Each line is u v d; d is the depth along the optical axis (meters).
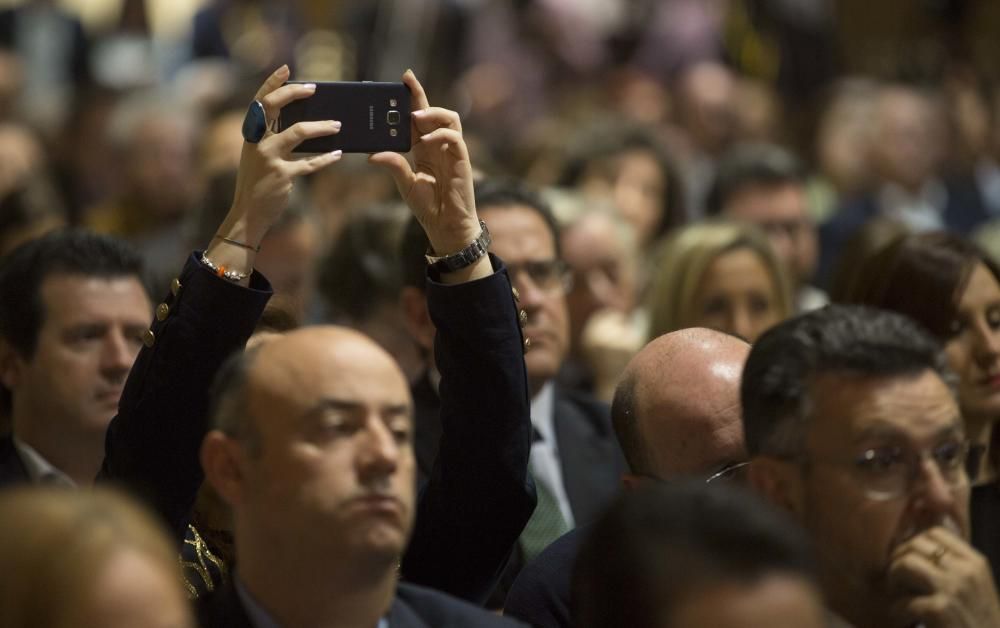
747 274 12.71
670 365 7.97
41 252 9.55
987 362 9.95
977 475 9.31
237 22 24.28
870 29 28.42
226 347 7.21
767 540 5.54
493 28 24.84
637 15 25.61
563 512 10.71
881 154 21.56
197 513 7.79
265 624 6.32
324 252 13.26
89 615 5.05
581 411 11.28
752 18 26.02
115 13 26.09
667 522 5.61
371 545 6.15
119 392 9.48
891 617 6.86
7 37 24.67
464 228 7.61
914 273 10.02
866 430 6.80
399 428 6.27
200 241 13.18
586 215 13.98
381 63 23.98
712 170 20.94
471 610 6.72
